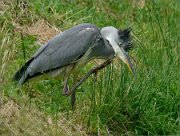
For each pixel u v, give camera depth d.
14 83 13.52
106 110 14.02
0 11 15.52
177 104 15.03
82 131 13.59
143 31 17.62
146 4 18.92
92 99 13.84
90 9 17.58
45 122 13.21
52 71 13.45
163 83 15.20
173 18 18.47
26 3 16.14
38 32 15.70
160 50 16.28
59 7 16.88
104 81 14.36
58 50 13.36
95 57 13.64
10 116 12.90
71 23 16.52
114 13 18.25
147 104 14.47
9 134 12.52
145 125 14.27
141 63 15.73
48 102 13.87
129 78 14.52
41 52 13.40
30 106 13.32
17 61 14.44
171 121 14.74
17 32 15.23
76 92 14.51
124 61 13.48
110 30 13.58
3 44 13.04
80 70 14.35
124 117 14.11
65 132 13.27
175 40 17.27
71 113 13.78
